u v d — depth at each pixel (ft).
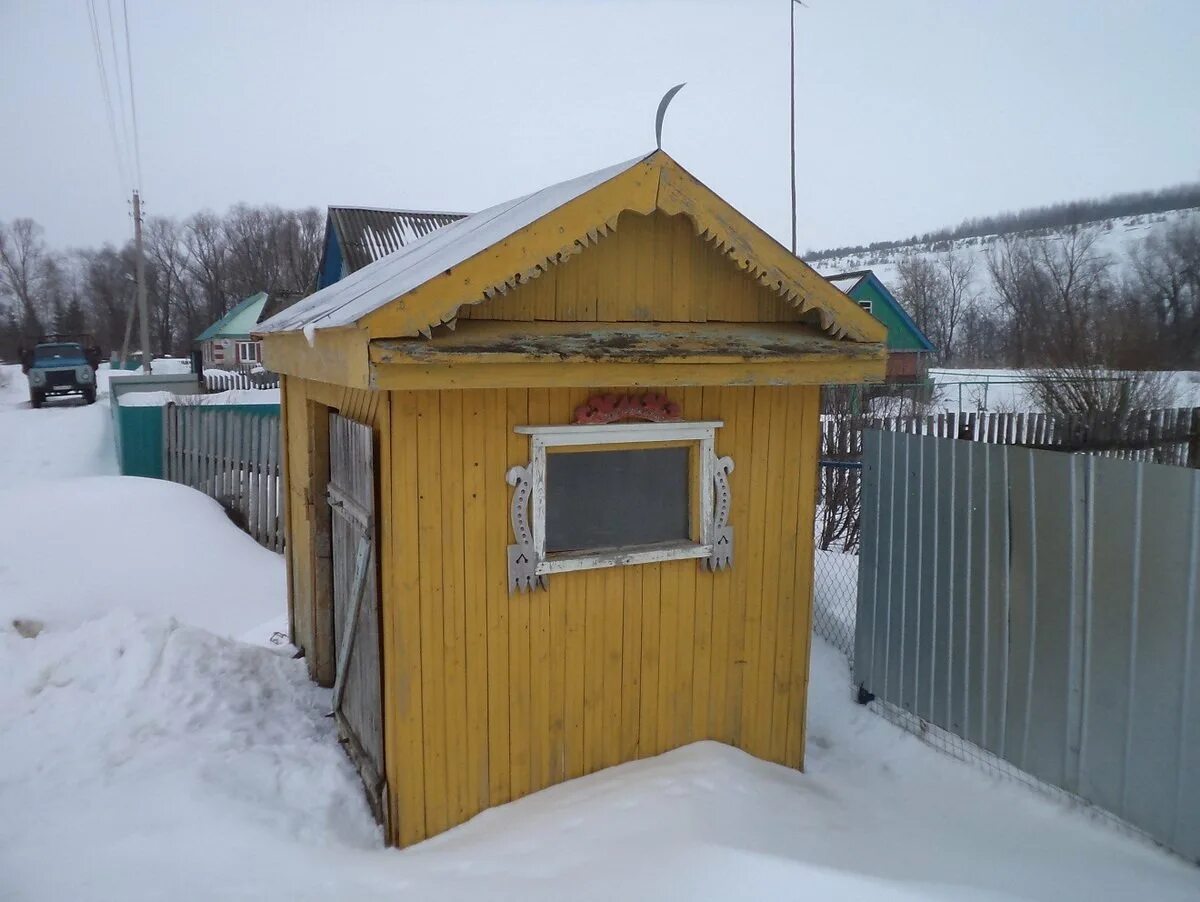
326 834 11.37
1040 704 13.11
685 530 13.32
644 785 12.00
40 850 9.91
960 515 14.47
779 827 11.42
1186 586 11.01
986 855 11.37
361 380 10.16
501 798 12.19
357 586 12.75
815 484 14.07
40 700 14.15
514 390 11.62
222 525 28.12
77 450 54.08
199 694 14.70
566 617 12.39
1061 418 36.01
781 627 14.11
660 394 12.51
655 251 12.20
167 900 9.03
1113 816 12.05
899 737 15.53
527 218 11.03
